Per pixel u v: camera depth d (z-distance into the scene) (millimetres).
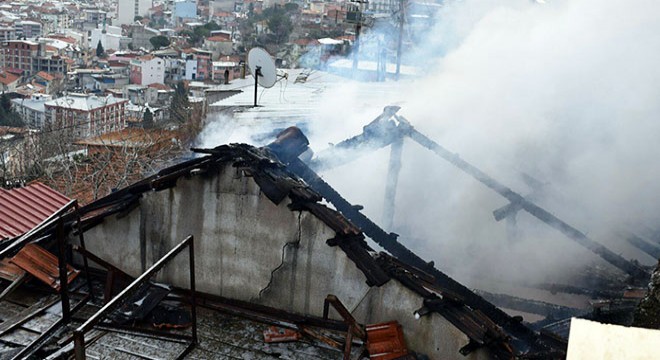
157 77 130750
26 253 9453
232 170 8648
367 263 8133
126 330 8180
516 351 8250
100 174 27344
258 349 8188
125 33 192000
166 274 9188
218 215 8805
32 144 33875
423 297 7883
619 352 3459
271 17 117375
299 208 8375
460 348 7637
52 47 153625
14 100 98625
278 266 8594
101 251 9547
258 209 8586
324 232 8305
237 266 8836
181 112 47312
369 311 8172
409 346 7965
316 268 8406
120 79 131000
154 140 31688
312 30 90375
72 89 124188
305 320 8469
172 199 9000
